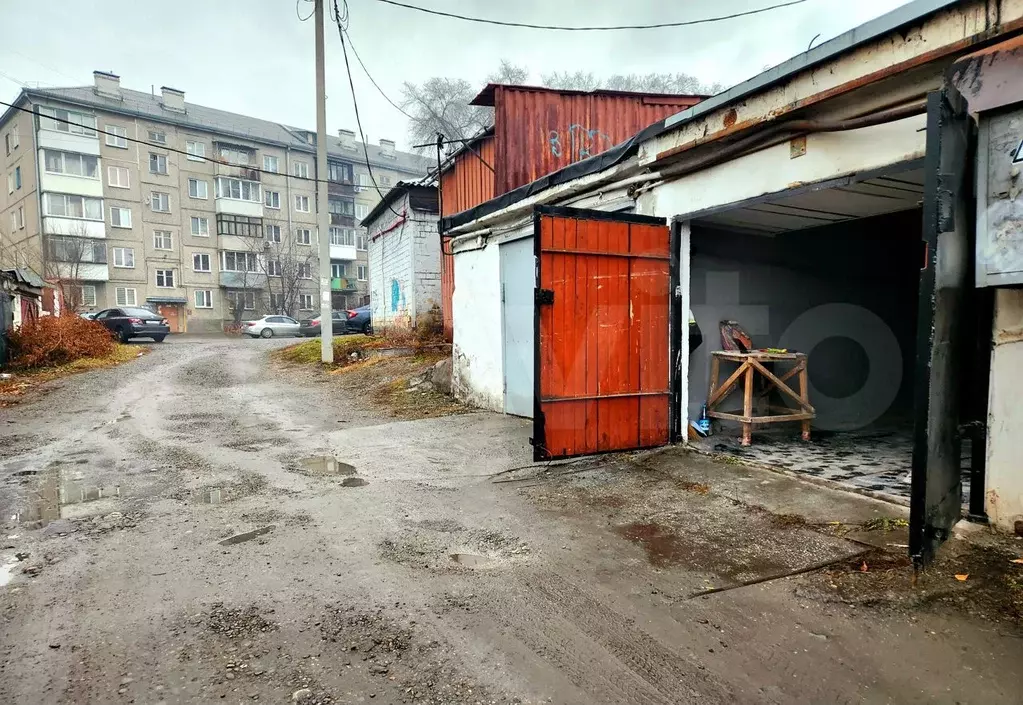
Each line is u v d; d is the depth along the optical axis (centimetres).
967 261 282
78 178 3291
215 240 3816
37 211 3228
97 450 590
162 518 383
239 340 2392
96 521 378
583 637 236
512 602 265
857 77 345
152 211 3566
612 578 287
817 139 384
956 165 260
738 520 356
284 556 319
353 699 198
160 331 2122
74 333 1455
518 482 453
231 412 826
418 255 1509
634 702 196
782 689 202
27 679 209
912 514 258
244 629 243
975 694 195
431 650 227
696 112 453
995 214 265
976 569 273
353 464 522
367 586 282
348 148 4747
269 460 540
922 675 206
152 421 755
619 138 1004
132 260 3494
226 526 367
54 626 246
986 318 307
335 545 335
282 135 4316
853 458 478
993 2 280
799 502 378
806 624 241
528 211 681
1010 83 255
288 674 212
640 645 229
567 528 356
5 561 314
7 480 479
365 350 1390
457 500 416
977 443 315
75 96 3306
